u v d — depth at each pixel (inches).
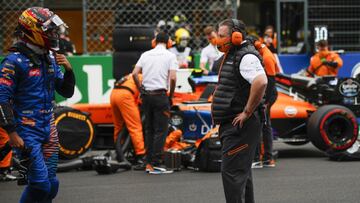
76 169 1435.8
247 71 842.2
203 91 1523.1
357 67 2028.8
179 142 1466.5
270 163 1423.5
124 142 1444.4
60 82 879.1
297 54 2038.6
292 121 1557.6
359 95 1567.4
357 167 1407.5
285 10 2123.5
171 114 1477.6
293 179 1270.9
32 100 821.9
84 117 1408.7
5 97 800.9
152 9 1908.2
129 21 1904.5
